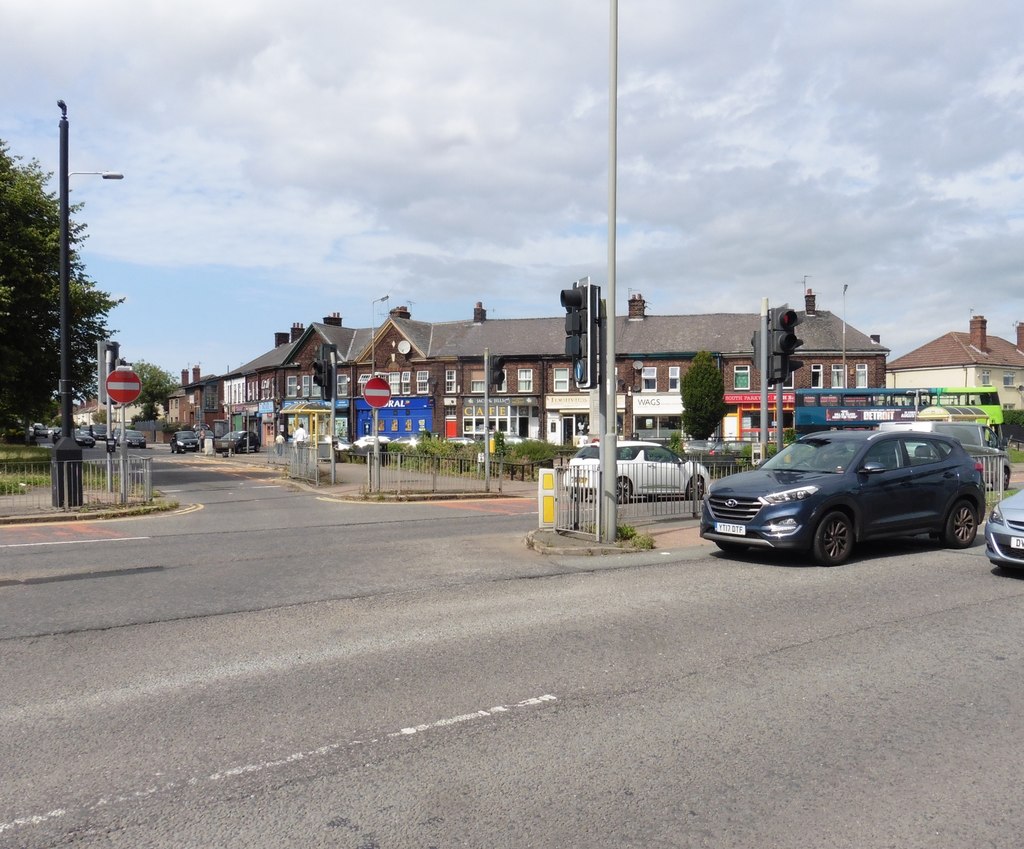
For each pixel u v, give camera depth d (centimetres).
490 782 417
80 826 374
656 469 1541
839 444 1113
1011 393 6488
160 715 509
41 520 1571
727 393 5466
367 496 2048
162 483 2708
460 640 678
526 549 1184
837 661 619
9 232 3061
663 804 394
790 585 902
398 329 6247
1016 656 632
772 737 474
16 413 3466
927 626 722
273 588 894
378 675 586
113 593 869
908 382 6675
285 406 6906
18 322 3075
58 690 557
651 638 682
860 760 443
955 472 1154
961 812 386
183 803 395
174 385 11506
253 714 511
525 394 5888
